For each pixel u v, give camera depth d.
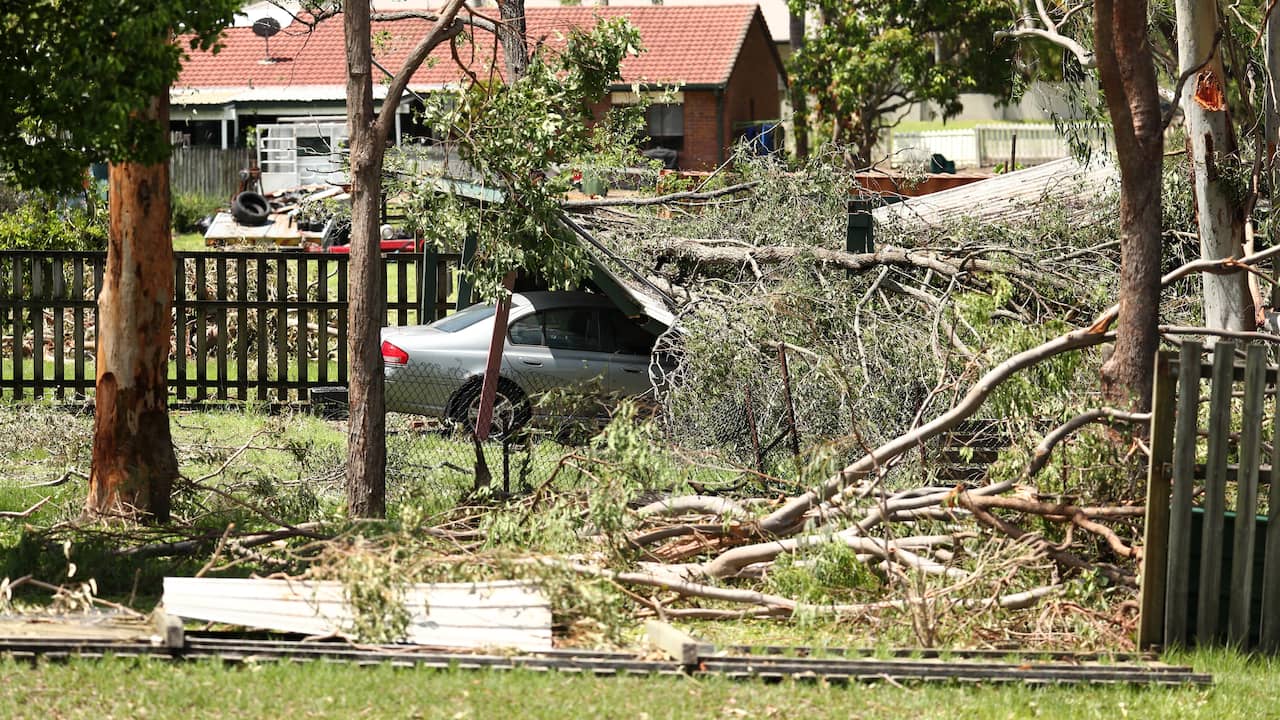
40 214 51.12
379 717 14.33
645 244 37.28
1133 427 20.61
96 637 16.53
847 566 19.94
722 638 18.72
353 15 25.08
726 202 39.53
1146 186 21.59
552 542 20.36
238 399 42.12
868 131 90.12
